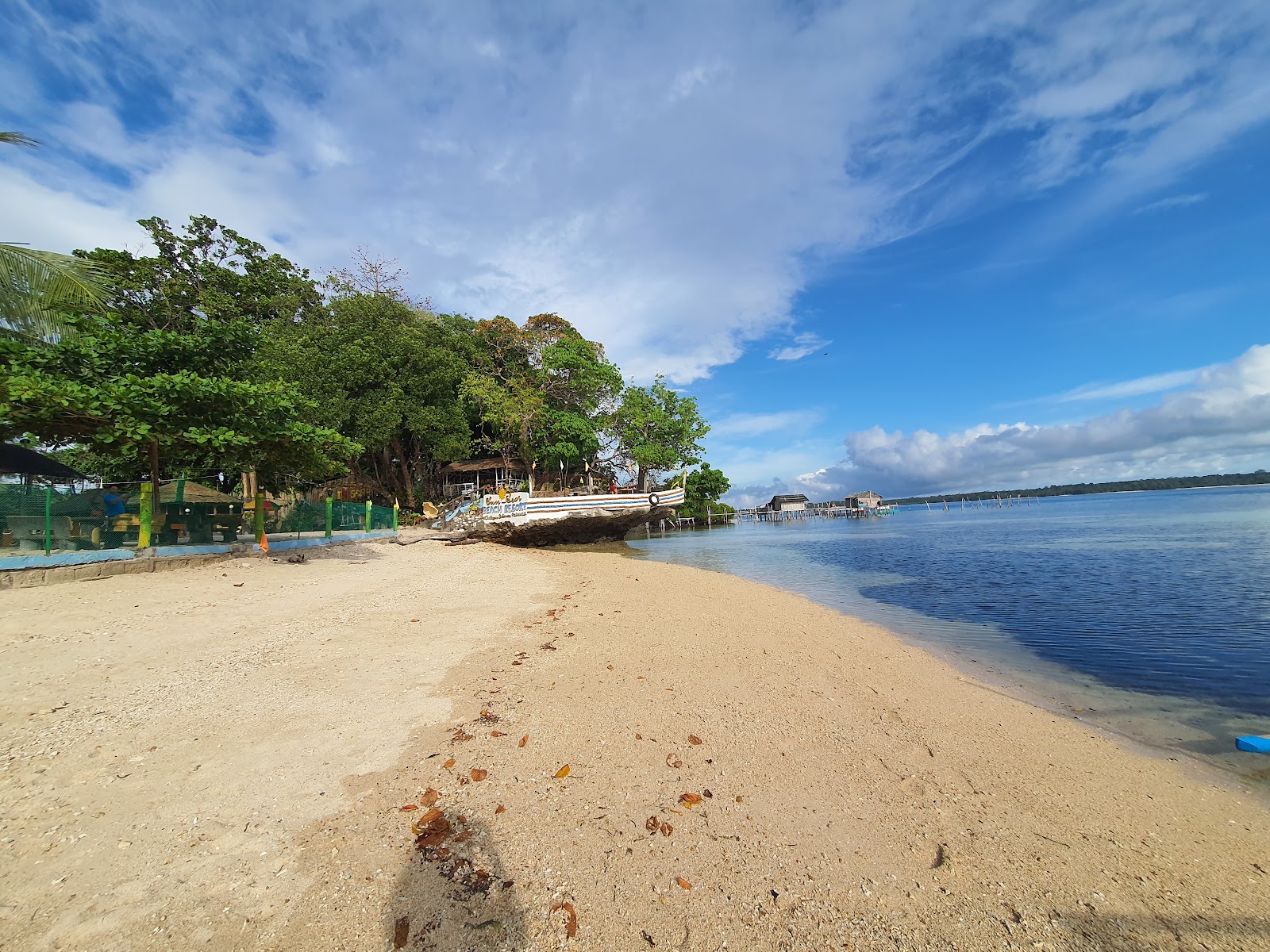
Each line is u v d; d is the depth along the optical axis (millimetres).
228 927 2908
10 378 10469
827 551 33531
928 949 3064
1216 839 4309
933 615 13508
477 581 14953
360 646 7988
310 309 35719
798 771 4953
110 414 11508
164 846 3496
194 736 4953
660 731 5551
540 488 40125
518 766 4676
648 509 32688
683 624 10484
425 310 43312
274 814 3865
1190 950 3143
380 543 21891
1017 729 6398
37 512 11086
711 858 3688
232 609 9766
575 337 44125
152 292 28625
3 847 3393
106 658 6898
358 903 3119
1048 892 3582
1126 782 5207
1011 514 98000
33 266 12516
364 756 4730
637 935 3043
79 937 2785
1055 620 12562
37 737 4816
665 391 48125
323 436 14852
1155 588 15867
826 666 8367
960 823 4344
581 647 8500
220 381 12938
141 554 12492
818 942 3072
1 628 7730
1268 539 27328
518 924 3053
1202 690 7891
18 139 12164
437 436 32562
